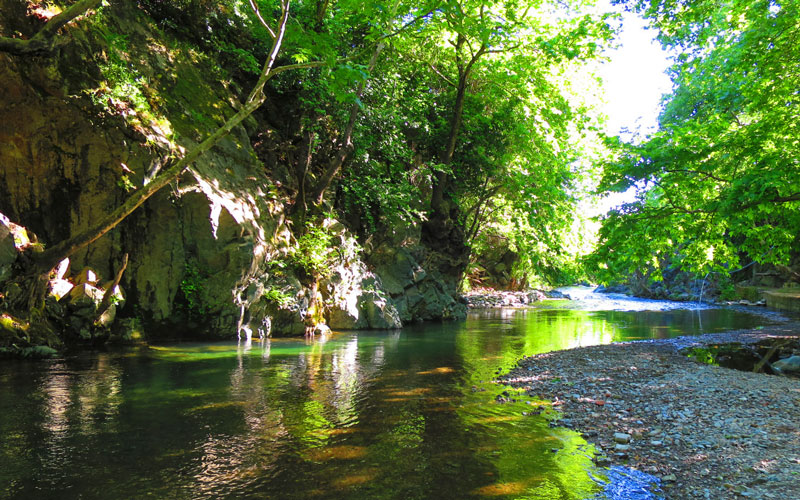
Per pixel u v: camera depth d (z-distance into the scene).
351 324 16.95
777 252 12.34
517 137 23.31
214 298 12.64
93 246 11.18
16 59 9.94
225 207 12.54
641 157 12.60
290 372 9.49
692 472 5.06
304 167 15.88
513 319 23.84
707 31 16.14
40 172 10.60
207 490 4.43
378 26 13.45
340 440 5.86
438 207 22.78
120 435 5.73
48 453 5.12
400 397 7.90
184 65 14.29
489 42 19.11
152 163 11.51
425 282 22.08
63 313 10.66
